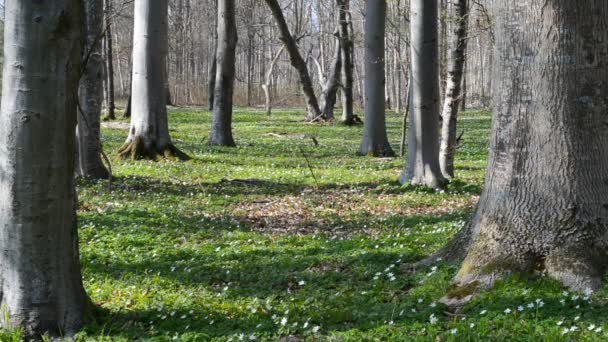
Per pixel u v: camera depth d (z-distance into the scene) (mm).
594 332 5238
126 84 80750
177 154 21609
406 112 24688
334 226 12281
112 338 6145
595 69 6547
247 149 26562
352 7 56250
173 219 12336
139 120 21422
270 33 75938
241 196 15539
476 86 63844
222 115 27719
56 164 6047
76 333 6184
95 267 8914
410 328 5738
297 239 10688
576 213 6473
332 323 6219
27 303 6098
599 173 6539
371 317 6199
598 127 6559
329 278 7926
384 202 14656
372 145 25031
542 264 6496
